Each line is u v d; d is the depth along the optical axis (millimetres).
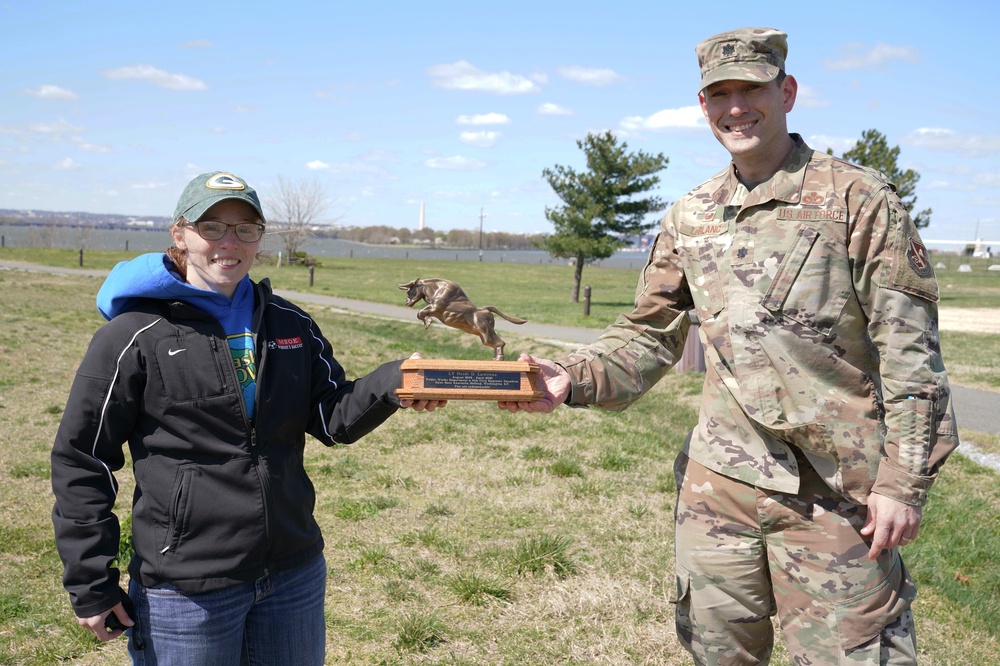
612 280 47875
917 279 2299
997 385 12211
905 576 2531
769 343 2449
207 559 2234
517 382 2660
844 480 2398
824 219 2412
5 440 7340
